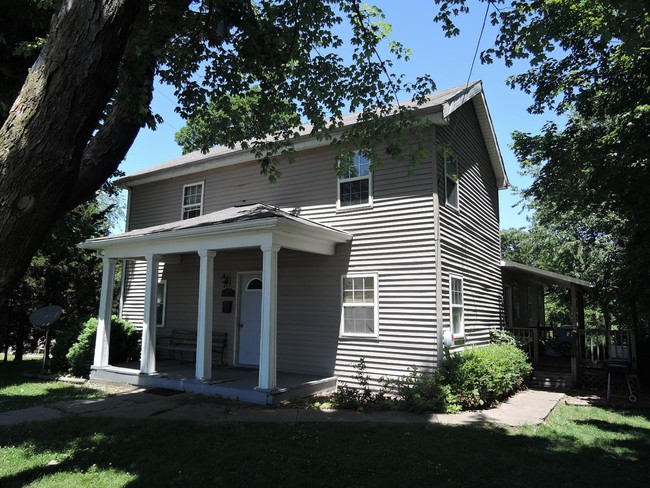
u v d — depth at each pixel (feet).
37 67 9.18
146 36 17.15
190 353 43.06
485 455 17.98
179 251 33.35
